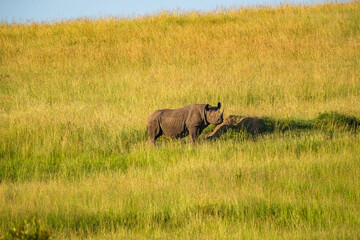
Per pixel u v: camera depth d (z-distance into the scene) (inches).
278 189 398.6
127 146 603.2
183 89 837.2
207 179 430.6
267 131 622.2
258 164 472.7
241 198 378.0
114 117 682.8
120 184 426.9
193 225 331.6
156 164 510.0
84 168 510.6
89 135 620.7
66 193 405.4
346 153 494.6
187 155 522.6
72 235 318.7
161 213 360.8
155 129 583.8
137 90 890.1
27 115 689.6
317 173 441.7
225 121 644.7
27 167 522.0
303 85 866.8
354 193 384.5
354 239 297.9
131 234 319.0
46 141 593.3
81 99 878.4
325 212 347.3
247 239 305.1
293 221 336.8
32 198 388.8
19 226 273.9
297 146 542.3
